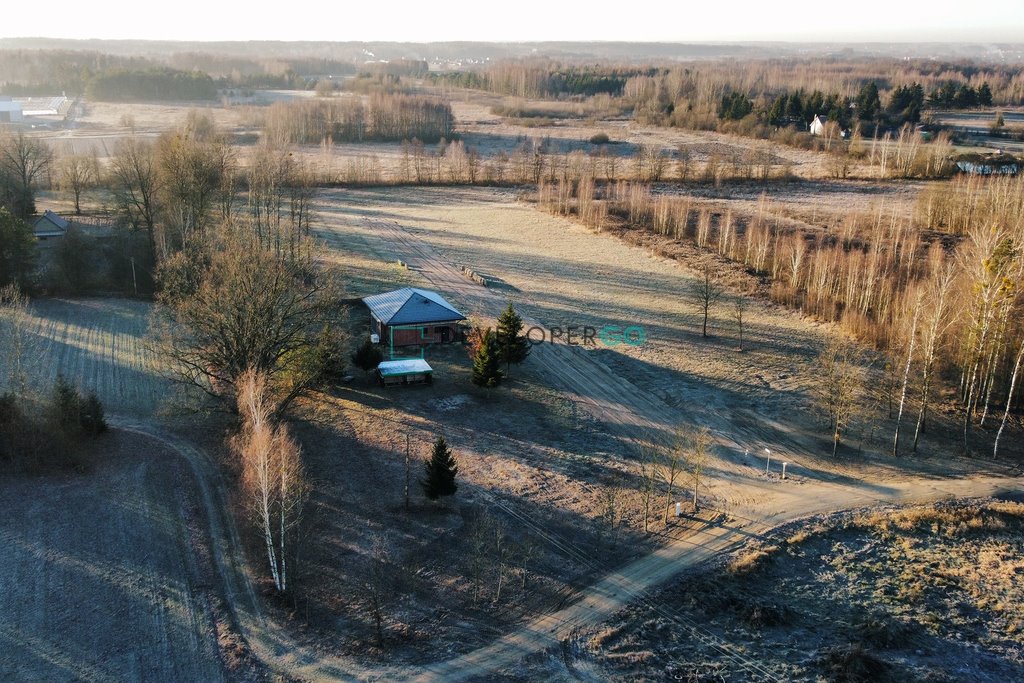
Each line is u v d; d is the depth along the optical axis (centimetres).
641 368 7531
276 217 11025
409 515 4997
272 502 4494
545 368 7475
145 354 7356
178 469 5484
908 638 4194
